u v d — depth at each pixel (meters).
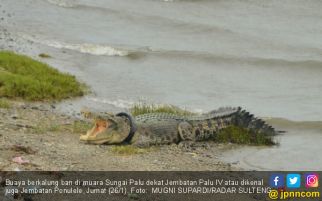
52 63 47.66
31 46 52.16
